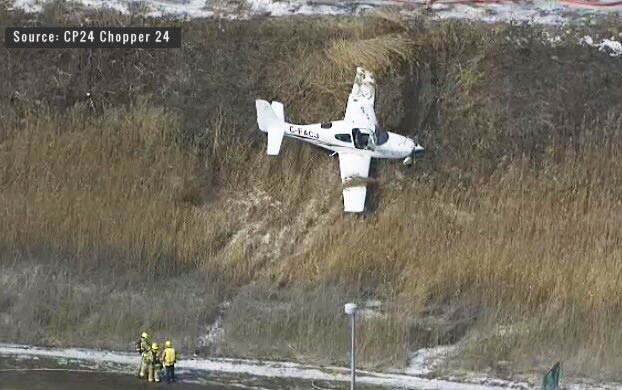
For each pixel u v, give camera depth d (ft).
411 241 421.59
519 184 430.61
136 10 476.13
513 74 449.06
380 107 443.32
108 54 465.88
